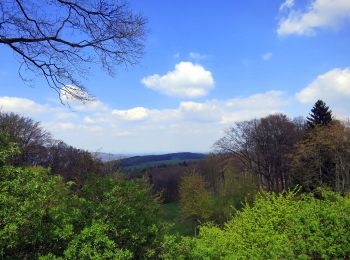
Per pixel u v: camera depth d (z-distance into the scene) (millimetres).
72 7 7066
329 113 50438
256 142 56156
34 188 5664
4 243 5047
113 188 6492
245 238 10273
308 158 43438
